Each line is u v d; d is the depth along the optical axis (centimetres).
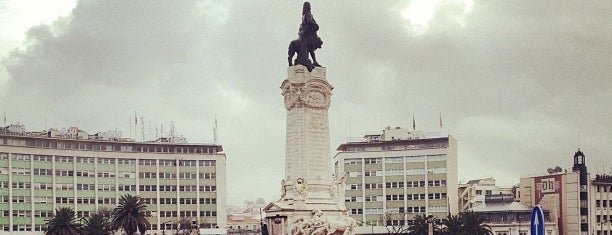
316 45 11244
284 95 11031
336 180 10994
